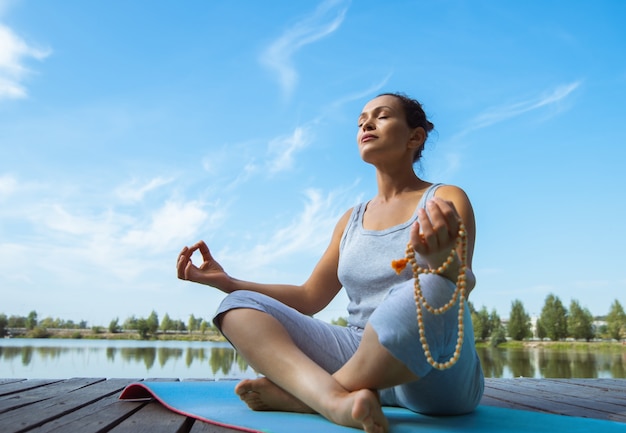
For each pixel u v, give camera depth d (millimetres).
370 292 1514
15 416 1384
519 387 2684
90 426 1255
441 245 1081
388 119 1611
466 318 1206
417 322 1111
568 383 2939
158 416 1430
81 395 1905
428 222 1070
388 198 1665
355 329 1523
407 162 1663
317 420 1250
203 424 1270
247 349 1326
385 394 1490
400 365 1126
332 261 1814
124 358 18750
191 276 1646
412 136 1666
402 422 1274
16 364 14391
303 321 1410
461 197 1469
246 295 1395
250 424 1203
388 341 1105
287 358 1266
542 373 15164
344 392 1153
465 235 1078
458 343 1120
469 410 1455
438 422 1299
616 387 2699
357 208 1727
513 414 1497
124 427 1250
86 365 14391
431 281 1136
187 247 1646
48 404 1644
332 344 1417
